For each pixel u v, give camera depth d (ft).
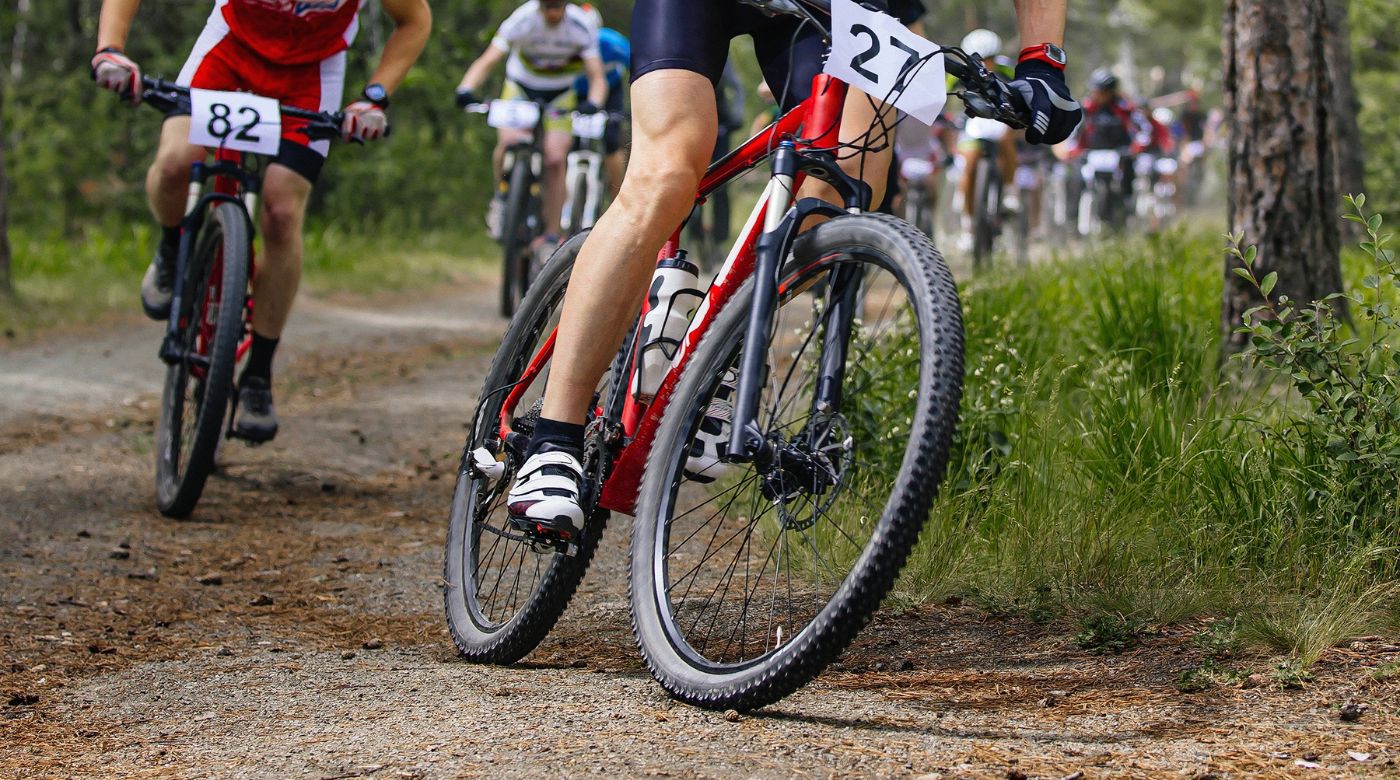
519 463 13.88
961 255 52.54
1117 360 20.10
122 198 76.64
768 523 16.20
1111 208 69.51
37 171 73.10
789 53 12.69
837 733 10.66
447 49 87.56
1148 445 16.99
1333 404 15.05
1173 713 11.12
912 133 12.94
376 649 14.94
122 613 16.46
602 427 12.65
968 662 13.14
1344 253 35.55
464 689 12.50
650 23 12.26
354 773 10.11
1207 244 37.35
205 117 20.42
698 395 11.89
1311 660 11.91
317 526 21.21
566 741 10.48
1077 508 16.05
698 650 12.50
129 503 22.22
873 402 17.83
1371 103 62.95
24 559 18.65
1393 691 11.14
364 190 85.25
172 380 22.22
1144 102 85.46
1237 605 13.62
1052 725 10.96
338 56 22.36
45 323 41.04
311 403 31.63
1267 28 21.79
